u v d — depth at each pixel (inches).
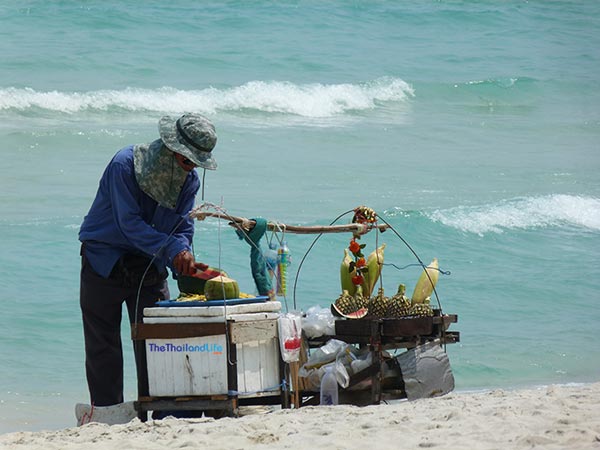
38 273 1106.7
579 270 1254.9
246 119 2230.6
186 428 472.4
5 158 1722.4
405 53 3016.7
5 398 772.6
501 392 562.3
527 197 1595.7
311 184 1652.3
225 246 1238.3
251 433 452.4
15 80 2237.9
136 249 550.0
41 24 2728.8
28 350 892.0
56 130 1893.5
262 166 1765.5
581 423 455.8
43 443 468.4
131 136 1914.4
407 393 547.8
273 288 570.6
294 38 2938.0
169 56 2566.4
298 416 494.0
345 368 546.6
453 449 414.6
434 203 1544.0
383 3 3543.3
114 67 2423.7
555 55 3250.5
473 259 1295.5
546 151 2140.7
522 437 424.8
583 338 976.3
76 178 1615.4
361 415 491.2
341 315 559.8
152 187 532.7
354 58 2844.5
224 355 508.4
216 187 1576.0
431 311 571.8
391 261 1273.4
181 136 524.1
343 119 2341.3
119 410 538.6
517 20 3683.6
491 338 964.0
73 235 1257.4
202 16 3024.1
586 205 1563.7
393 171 1812.3
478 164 1937.7
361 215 598.9
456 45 3233.3
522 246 1366.9
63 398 783.1
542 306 1090.1
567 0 4170.8
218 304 510.6
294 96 2384.4
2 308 987.9
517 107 2650.1
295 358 529.7
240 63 2605.8
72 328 954.1
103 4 3029.0
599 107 2694.4
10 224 1294.3
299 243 1273.4
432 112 2508.6
